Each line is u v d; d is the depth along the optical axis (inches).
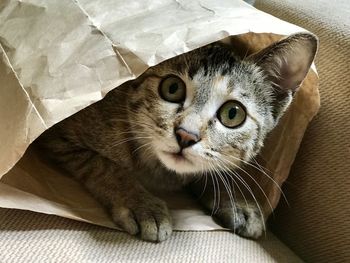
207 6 6.3
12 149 5.5
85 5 6.0
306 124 7.5
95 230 6.5
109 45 5.7
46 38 5.9
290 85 7.6
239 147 7.5
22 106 5.6
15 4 6.2
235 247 7.1
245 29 5.8
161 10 6.1
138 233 6.7
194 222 7.4
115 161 7.8
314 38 6.8
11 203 5.9
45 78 5.6
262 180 8.2
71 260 5.7
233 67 7.4
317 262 7.8
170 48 5.6
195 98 7.0
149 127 7.2
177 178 8.5
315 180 7.8
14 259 5.5
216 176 8.2
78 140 7.8
